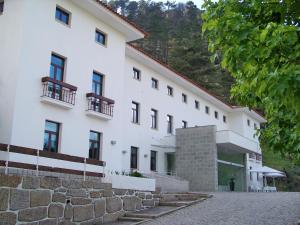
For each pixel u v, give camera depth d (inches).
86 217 483.2
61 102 667.4
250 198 708.7
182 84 1295.5
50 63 673.6
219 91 2258.9
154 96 1139.3
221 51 211.8
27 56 627.8
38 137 628.1
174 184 1006.4
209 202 655.8
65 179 455.2
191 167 1136.2
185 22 3235.7
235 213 533.0
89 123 746.2
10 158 561.0
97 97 754.8
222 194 818.2
